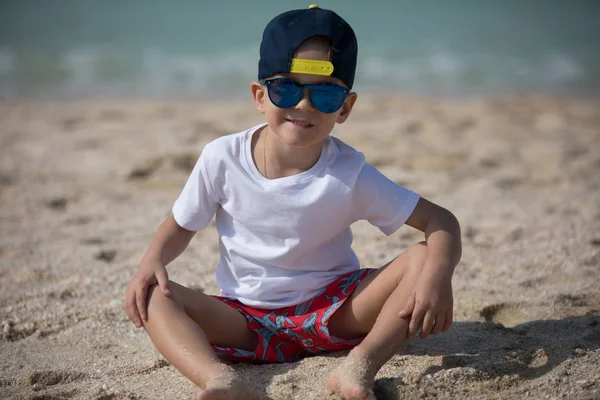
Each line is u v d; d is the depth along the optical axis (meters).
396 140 6.52
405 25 18.41
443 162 5.72
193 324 2.05
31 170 5.55
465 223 4.11
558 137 6.91
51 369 2.35
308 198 2.14
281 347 2.30
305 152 2.17
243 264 2.24
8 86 10.14
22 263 3.52
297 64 2.03
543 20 19.56
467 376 2.09
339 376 1.94
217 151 2.20
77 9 19.44
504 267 3.33
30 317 2.81
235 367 2.24
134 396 2.09
